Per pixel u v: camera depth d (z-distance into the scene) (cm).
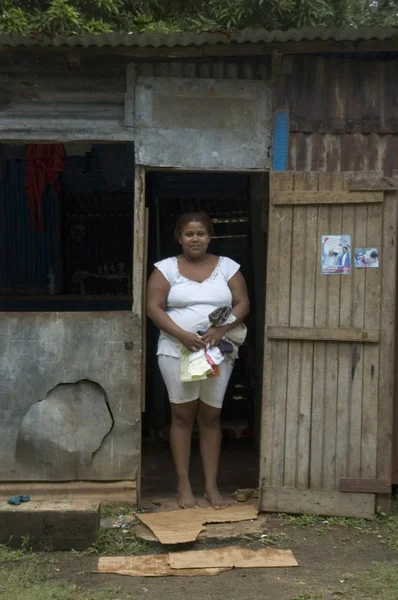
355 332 495
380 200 493
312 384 501
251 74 504
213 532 462
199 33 464
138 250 501
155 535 450
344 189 495
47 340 500
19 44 467
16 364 499
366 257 496
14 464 500
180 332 486
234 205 809
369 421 497
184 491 512
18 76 500
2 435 499
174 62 500
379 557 439
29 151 723
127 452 501
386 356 496
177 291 499
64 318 500
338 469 498
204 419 518
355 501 496
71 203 812
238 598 386
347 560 436
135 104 498
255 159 505
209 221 512
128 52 481
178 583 407
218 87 501
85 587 400
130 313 500
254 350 767
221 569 422
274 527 482
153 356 797
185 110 501
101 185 799
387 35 462
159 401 793
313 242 500
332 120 504
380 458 496
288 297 502
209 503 515
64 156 726
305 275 501
